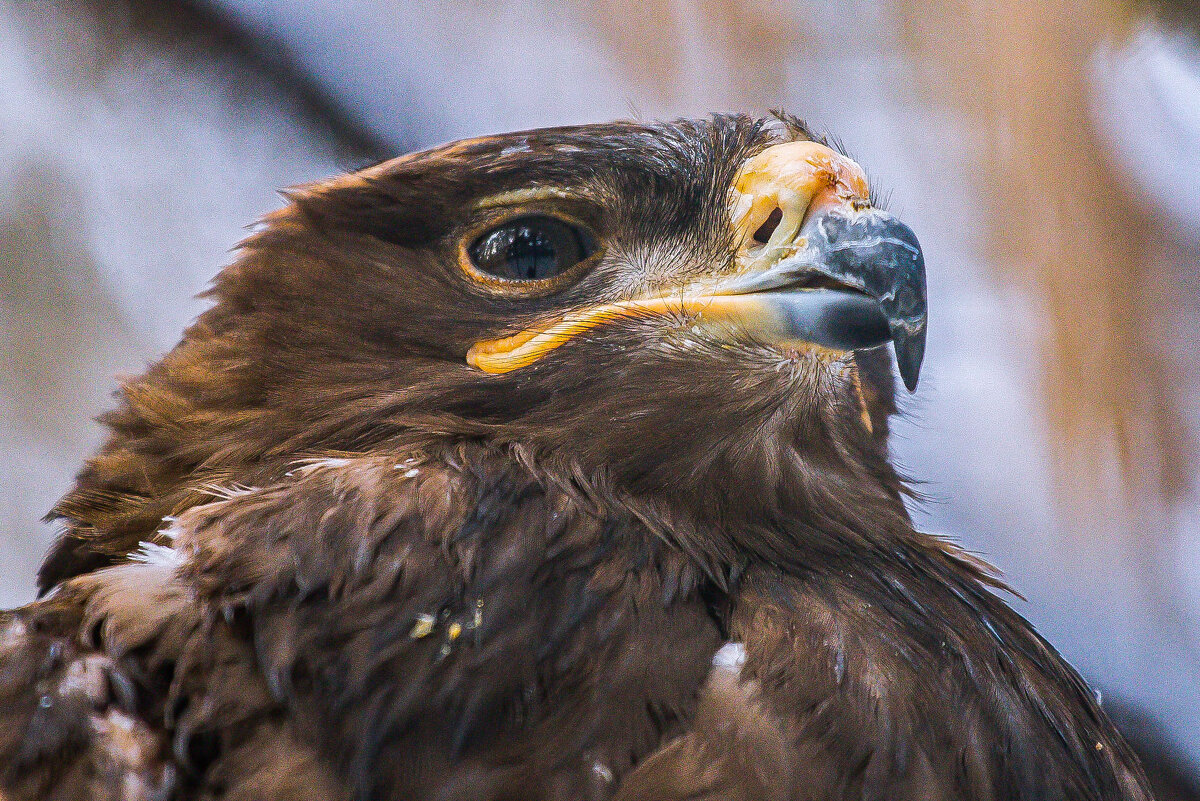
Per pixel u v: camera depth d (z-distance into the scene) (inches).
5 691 97.7
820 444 99.6
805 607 98.4
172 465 99.3
